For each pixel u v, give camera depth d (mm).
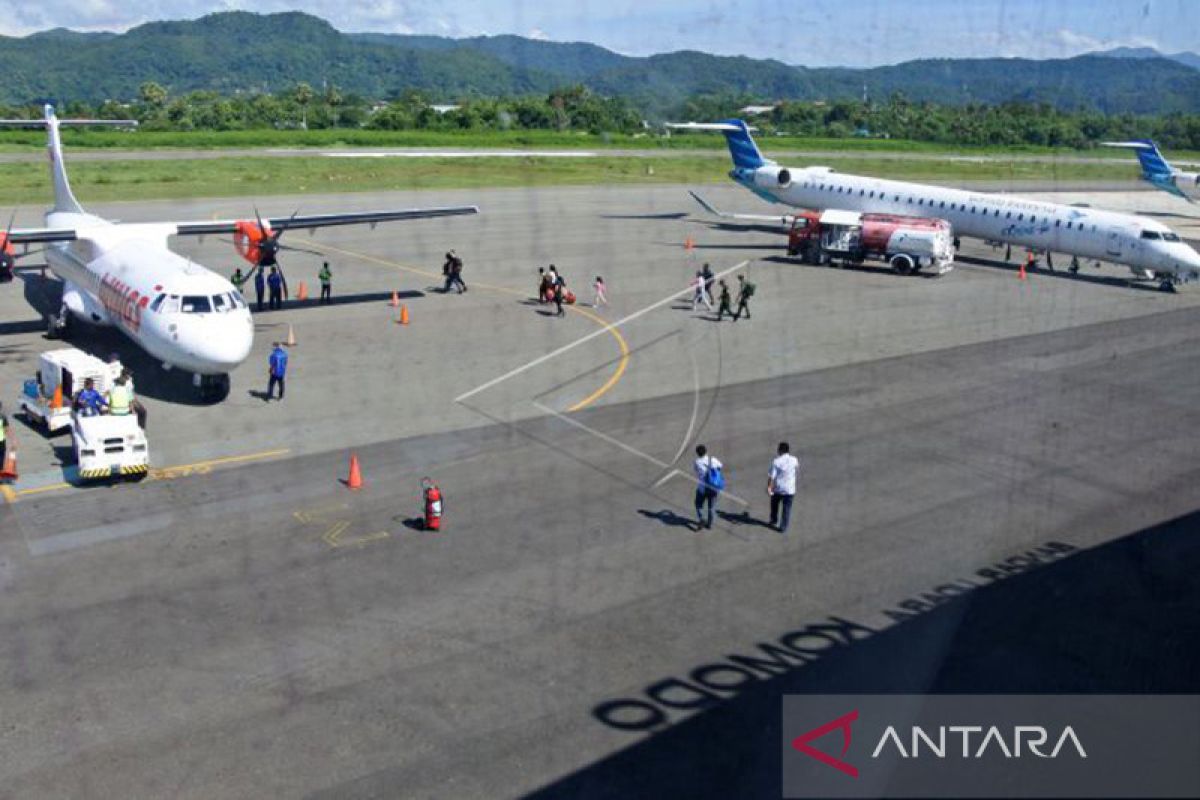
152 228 31234
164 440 21641
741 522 17969
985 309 38250
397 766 10961
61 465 20000
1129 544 17125
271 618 14141
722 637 13797
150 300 24172
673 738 11445
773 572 15922
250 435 22094
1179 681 12445
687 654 13336
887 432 23328
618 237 55438
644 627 14070
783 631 13977
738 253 50938
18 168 82125
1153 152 66625
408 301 37469
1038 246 46844
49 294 37438
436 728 11648
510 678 12727
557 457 21156
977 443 22609
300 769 10883
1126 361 30375
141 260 26828
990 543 17141
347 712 11953
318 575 15516
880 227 46375
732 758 11039
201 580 15250
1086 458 21672
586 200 73188
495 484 19547
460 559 16172
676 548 16781
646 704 12164
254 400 24734
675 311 36500
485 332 32594
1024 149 65750
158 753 11133
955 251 53688
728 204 72688
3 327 32094
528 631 13914
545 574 15688
